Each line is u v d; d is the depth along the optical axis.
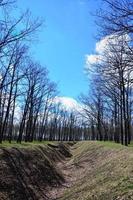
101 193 15.59
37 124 83.44
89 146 52.91
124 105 38.44
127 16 10.48
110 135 75.50
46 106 79.44
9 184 22.30
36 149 37.72
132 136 83.25
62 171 36.50
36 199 22.70
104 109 67.44
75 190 20.67
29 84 50.59
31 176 26.84
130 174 16.70
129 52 11.30
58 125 123.38
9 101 39.31
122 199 13.41
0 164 24.64
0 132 43.00
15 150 30.56
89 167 34.38
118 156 25.53
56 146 63.72
